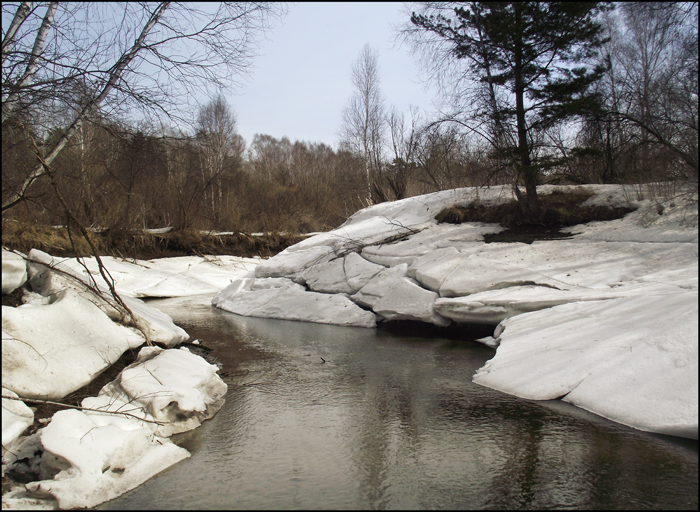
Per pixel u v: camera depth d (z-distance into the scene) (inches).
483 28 550.3
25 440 179.9
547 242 505.4
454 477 181.9
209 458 199.3
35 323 229.3
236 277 888.9
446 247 561.6
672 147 484.4
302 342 418.0
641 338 267.3
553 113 531.8
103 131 302.2
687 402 215.3
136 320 299.1
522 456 197.2
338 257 611.2
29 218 674.2
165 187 1027.9
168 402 224.2
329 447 209.9
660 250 420.2
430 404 260.4
